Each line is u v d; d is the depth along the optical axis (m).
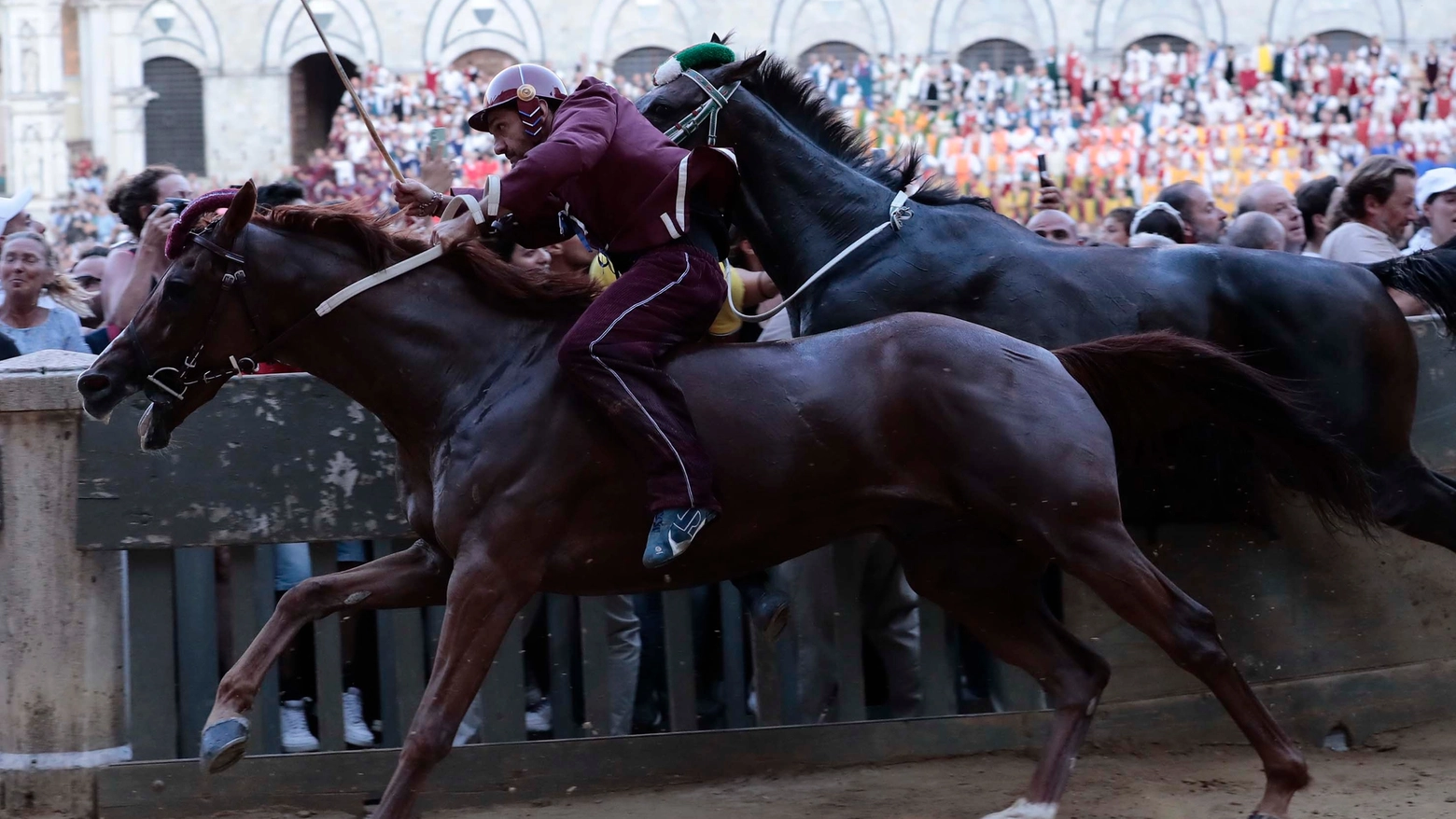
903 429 4.86
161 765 5.65
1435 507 6.07
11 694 5.59
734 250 7.56
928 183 6.43
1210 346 5.19
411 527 5.16
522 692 5.90
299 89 40.03
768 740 5.97
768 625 5.66
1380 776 5.93
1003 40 39.38
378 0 39.31
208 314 4.86
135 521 5.61
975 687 6.58
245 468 5.66
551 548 4.79
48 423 5.57
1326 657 6.48
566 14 39.44
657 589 4.98
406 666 5.79
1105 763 6.11
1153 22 38.84
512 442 4.75
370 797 5.74
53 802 5.61
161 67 39.78
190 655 5.77
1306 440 5.29
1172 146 29.69
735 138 6.32
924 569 5.24
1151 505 6.26
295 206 4.96
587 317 4.72
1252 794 5.65
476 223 4.66
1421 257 6.18
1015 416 4.77
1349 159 29.11
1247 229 8.02
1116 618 6.28
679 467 4.61
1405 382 6.10
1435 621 6.62
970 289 5.96
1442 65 32.09
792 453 4.80
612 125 4.79
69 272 9.02
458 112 32.75
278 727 5.79
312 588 5.00
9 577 5.58
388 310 4.91
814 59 39.56
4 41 37.31
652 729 6.37
